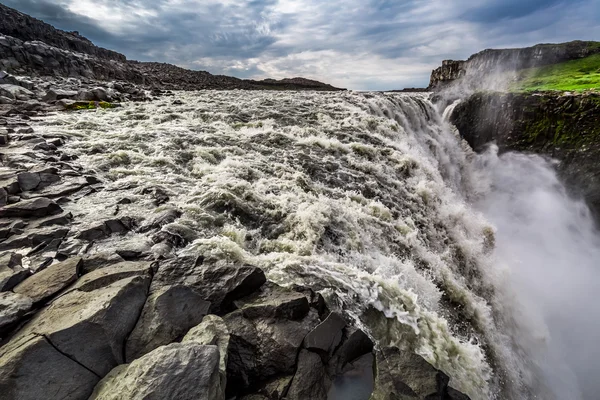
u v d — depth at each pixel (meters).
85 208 7.48
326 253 7.88
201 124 17.34
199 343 3.86
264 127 17.84
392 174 14.54
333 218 9.23
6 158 9.24
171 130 15.22
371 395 4.39
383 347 5.11
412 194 13.80
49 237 5.96
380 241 9.59
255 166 12.04
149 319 4.21
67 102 19.83
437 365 5.44
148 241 6.35
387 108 24.64
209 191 9.03
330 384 4.52
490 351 8.07
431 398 4.30
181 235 6.80
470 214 14.73
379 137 18.34
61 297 4.20
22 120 14.59
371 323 5.73
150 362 3.25
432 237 12.06
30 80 25.95
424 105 28.53
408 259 9.70
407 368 4.70
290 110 22.44
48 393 3.16
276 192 10.22
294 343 4.60
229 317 4.82
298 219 8.65
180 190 9.19
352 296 6.11
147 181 9.48
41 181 8.17
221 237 7.15
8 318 3.68
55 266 4.90
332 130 18.27
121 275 4.83
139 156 11.41
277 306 5.00
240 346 4.46
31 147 10.36
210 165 11.52
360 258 8.25
